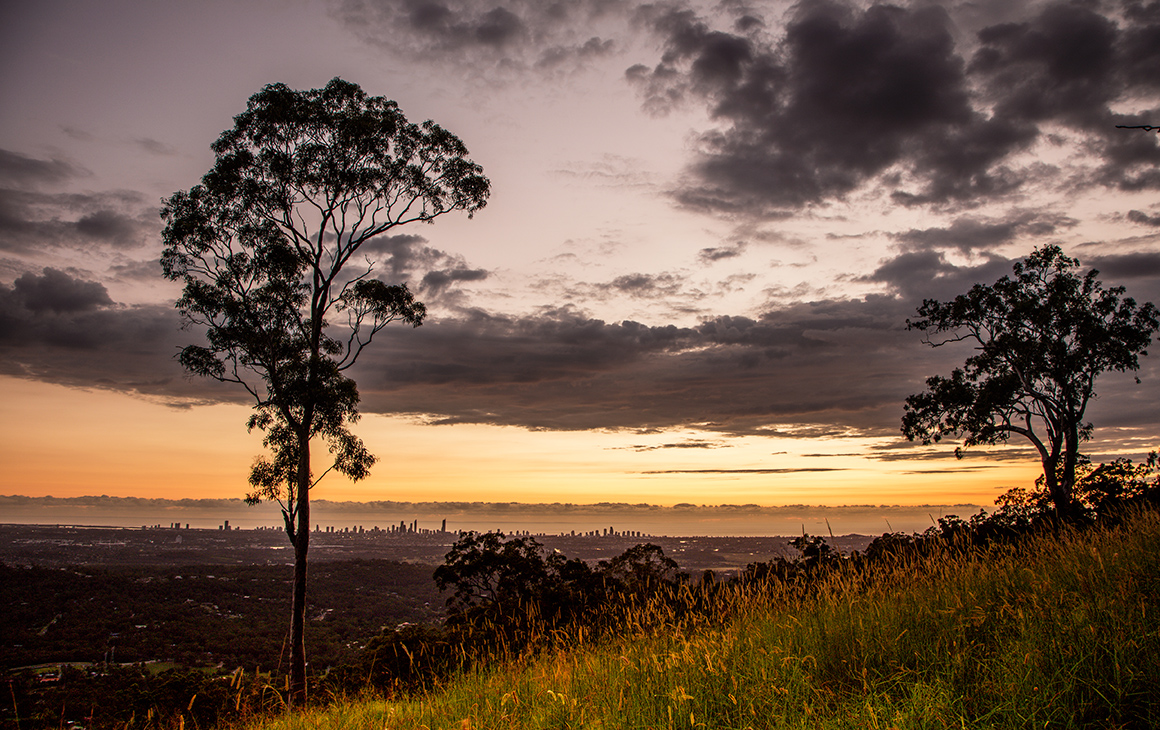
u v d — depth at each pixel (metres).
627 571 17.28
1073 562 7.26
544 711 5.22
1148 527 8.38
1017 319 27.62
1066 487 20.00
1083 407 26.62
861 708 4.29
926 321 30.30
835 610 6.93
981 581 7.31
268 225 24.84
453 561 29.66
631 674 5.88
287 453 22.45
